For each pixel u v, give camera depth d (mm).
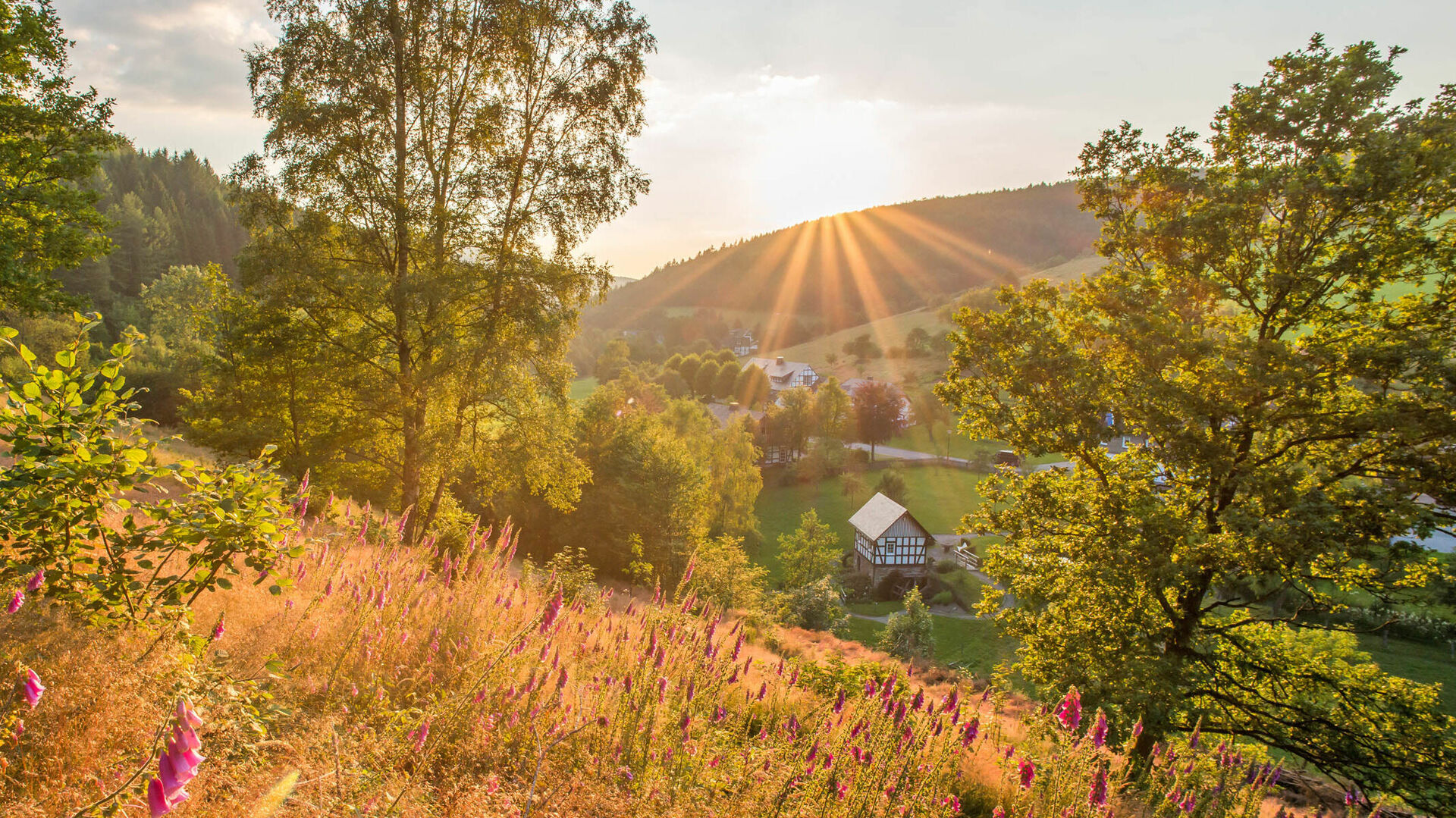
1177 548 12453
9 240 15461
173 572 7574
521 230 18969
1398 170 11547
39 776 3412
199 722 2174
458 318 18578
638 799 5145
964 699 6941
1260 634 14359
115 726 3957
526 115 18984
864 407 87125
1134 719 11641
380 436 19875
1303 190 12414
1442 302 12453
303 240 17734
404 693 6191
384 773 4594
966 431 16375
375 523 16969
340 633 6809
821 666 13047
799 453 88688
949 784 6254
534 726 5598
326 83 16828
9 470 4746
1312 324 13844
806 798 5426
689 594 8023
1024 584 15219
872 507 58469
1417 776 11391
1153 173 14508
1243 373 12438
